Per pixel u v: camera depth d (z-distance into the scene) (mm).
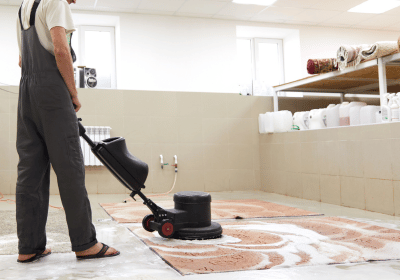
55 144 1655
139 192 2033
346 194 3717
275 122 5043
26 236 1695
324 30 7117
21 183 1716
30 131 1723
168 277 1450
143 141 5137
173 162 5234
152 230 2271
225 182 5406
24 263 1675
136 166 1917
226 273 1501
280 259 1705
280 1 5898
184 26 6398
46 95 1649
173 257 1737
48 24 1631
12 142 4715
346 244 2012
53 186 4801
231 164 5438
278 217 3031
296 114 4906
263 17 6543
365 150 3463
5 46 5699
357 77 4676
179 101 5293
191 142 5309
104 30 6469
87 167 4930
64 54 1625
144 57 6191
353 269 1559
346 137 3711
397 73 4422
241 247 1948
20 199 1709
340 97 5848
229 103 5477
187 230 2141
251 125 5539
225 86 6547
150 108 5180
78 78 5137
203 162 5340
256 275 1474
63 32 1632
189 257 1740
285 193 4816
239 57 7367
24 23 1736
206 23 6508
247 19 6621
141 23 6203
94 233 1771
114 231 2432
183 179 5258
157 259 1731
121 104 5078
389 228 2494
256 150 5531
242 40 7391
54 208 3582
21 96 1722
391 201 3168
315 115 4445
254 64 7305
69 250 1904
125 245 2021
